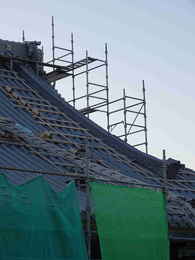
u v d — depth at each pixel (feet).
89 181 61.00
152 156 109.81
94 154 104.78
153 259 61.57
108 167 100.68
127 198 61.41
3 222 53.01
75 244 56.65
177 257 89.56
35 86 125.39
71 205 57.47
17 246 53.31
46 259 54.70
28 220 54.39
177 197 90.58
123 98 136.87
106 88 141.38
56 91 129.29
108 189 60.49
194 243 88.33
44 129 107.55
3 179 53.88
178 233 82.79
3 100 110.83
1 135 93.15
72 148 103.30
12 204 53.83
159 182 101.40
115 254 59.06
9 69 127.85
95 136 115.14
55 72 141.28
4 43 130.62
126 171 102.53
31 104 115.24
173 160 105.29
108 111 139.33
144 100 136.98
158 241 62.39
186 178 108.27
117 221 60.03
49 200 56.08
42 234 54.95
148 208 62.64
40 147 94.94
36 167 85.40
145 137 134.82
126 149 111.86
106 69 142.72
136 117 136.05
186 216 84.33
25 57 133.49
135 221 61.26
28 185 55.26
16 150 89.81
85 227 67.67
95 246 81.30
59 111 119.03
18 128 97.96
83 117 119.44
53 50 142.10
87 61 141.49
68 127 112.47
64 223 56.44
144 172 104.94
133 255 60.18
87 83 141.59
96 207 59.21
